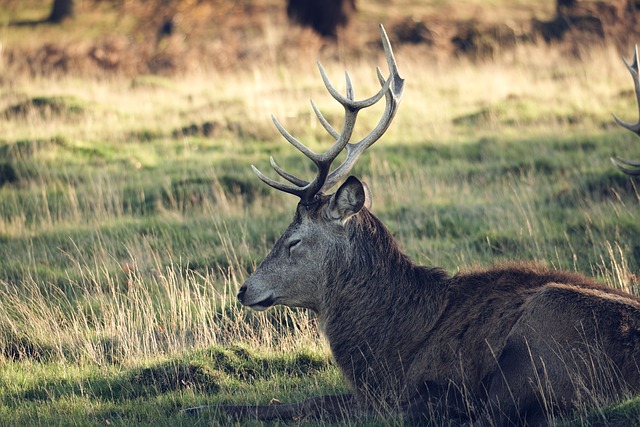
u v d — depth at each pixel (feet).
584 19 168.35
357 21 196.54
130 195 83.51
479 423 37.91
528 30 168.66
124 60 147.43
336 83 128.06
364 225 44.68
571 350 36.88
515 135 102.78
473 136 103.65
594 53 141.49
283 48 156.97
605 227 67.41
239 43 158.71
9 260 67.41
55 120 109.50
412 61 148.77
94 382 49.39
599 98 116.47
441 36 169.37
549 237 67.00
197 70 143.02
